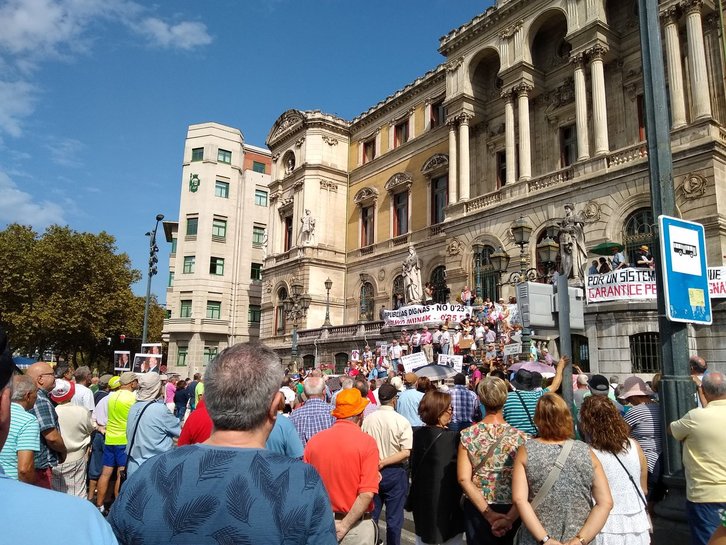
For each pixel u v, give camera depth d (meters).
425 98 42.25
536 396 7.09
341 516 5.39
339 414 5.71
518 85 31.73
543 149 32.38
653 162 7.58
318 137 49.06
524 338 13.83
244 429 2.93
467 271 32.84
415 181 42.00
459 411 9.05
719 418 5.24
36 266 45.75
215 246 60.59
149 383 7.76
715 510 5.11
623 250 25.06
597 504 4.46
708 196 22.77
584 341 21.80
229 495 2.55
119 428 9.52
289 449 5.79
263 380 2.97
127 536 2.55
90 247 47.50
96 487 10.82
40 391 6.80
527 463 4.61
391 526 7.00
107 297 48.09
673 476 6.66
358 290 46.09
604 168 26.67
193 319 58.50
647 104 7.77
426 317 28.16
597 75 28.00
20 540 1.71
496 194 32.03
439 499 5.94
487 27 34.28
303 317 45.34
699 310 7.25
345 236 48.75
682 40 26.27
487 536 5.38
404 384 13.83
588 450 4.64
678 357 6.97
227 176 62.50
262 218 64.69
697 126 23.58
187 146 62.81
